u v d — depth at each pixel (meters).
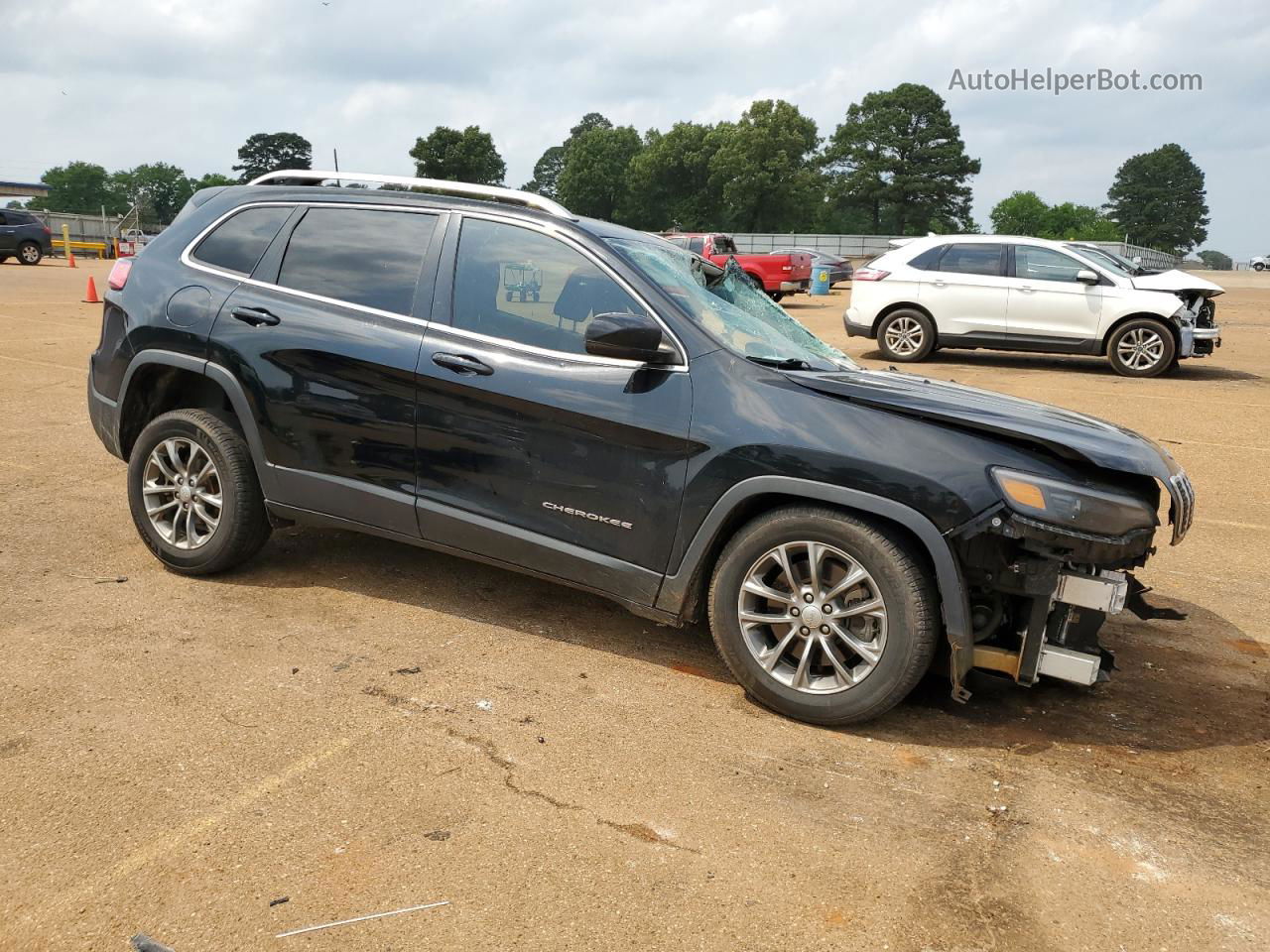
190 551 4.48
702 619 4.12
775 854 2.71
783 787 3.06
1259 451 8.42
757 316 4.17
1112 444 3.38
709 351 3.64
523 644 4.04
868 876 2.64
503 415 3.81
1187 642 4.45
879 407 3.41
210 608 4.21
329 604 4.33
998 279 13.26
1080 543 3.21
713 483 3.50
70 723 3.20
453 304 4.00
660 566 3.64
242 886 2.46
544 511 3.81
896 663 3.31
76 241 47.38
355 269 4.22
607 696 3.62
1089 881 2.67
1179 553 5.74
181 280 4.51
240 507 4.36
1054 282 13.02
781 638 3.54
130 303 4.60
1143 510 3.28
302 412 4.17
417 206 4.20
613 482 3.66
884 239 70.06
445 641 4.02
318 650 3.87
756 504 3.59
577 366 3.73
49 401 8.70
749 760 3.22
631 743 3.28
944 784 3.13
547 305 3.87
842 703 3.40
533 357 3.80
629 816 2.86
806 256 25.47
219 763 3.02
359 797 2.88
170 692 3.45
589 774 3.07
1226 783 3.23
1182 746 3.48
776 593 3.49
